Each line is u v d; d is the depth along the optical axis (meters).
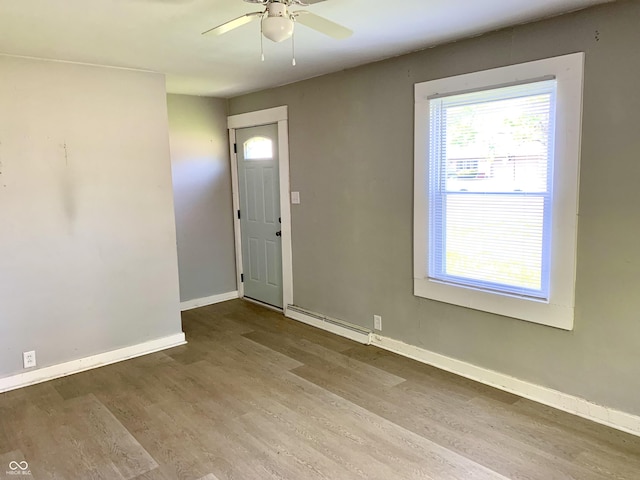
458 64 3.18
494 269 3.19
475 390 3.21
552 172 2.81
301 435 2.71
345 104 4.02
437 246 3.52
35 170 3.38
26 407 3.10
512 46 2.89
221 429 2.79
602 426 2.72
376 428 2.76
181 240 5.18
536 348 3.00
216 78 4.20
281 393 3.23
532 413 2.89
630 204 2.53
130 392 3.29
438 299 3.52
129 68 3.74
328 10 2.52
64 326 3.59
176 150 5.05
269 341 4.23
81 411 3.04
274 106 4.76
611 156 2.57
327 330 4.46
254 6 2.35
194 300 5.36
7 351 3.36
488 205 3.16
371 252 3.99
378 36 3.01
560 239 2.79
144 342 4.01
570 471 2.33
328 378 3.45
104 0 2.25
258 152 5.13
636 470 2.33
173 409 3.04
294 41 3.07
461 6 2.49
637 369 2.59
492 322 3.21
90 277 3.69
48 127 3.42
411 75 3.48
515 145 2.98
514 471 2.34
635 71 2.45
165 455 2.54
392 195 3.75
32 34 2.77
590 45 2.57
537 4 2.47
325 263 4.45
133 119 3.81
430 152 3.43
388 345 3.96
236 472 2.38
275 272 5.18
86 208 3.63
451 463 2.42
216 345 4.17
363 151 3.92
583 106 2.63
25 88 3.31
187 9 2.40
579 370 2.82
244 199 5.44
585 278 2.73
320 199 4.40
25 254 3.39
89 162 3.62
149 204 3.95
